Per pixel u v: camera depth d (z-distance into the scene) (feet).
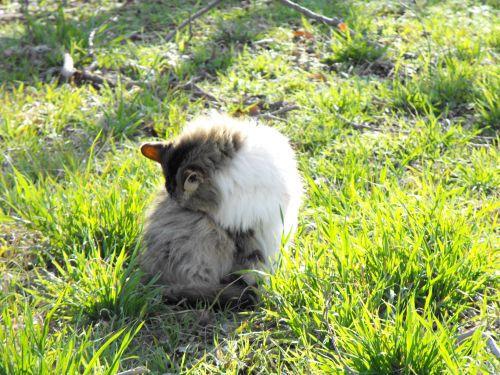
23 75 28.14
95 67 28.81
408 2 35.65
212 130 16.43
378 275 15.72
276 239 16.60
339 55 29.66
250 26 32.58
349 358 13.50
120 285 15.58
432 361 12.85
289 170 16.87
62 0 36.29
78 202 18.45
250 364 14.34
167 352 14.92
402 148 23.02
